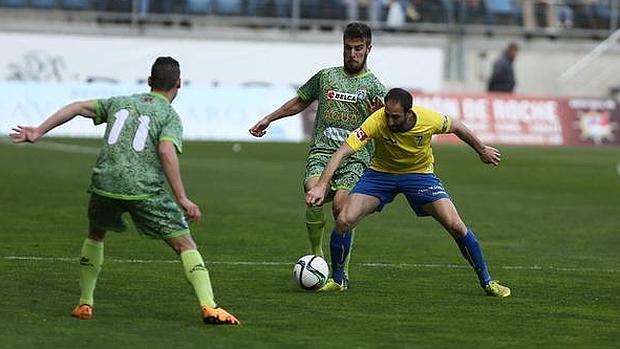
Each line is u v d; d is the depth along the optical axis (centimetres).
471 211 6794
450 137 12825
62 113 3198
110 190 3186
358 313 3494
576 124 12988
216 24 13688
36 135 3144
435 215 3869
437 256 4900
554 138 12900
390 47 13650
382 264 4628
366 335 3166
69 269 4244
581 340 3166
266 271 4356
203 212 6331
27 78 12431
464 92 13088
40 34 12519
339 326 3284
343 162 4025
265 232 5581
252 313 3453
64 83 11794
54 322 3241
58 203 6488
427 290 3981
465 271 4475
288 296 3781
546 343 3114
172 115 3206
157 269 4297
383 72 13638
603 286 4169
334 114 4069
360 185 3884
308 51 13262
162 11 13562
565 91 14662
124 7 13488
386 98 3669
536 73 14638
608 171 9812
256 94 12238
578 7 14638
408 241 5388
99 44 12638
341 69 4109
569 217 6612
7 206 6281
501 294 3866
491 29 14325
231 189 7569
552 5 14588
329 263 4612
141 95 3250
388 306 3631
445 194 3875
